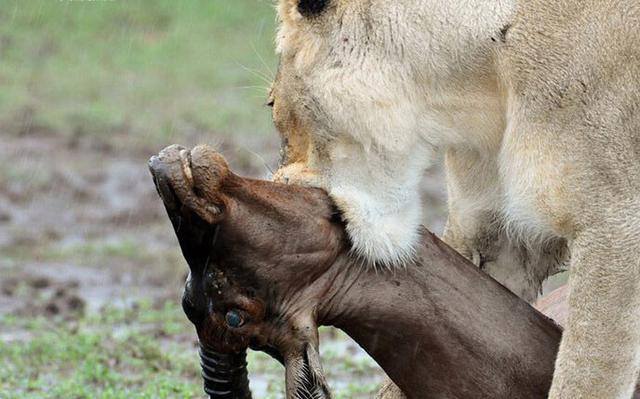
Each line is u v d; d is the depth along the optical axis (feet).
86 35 110.01
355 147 33.06
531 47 31.01
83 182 78.64
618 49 30.30
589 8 30.68
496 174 33.88
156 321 55.72
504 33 31.50
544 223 31.55
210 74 102.17
